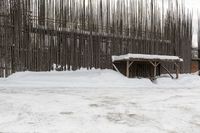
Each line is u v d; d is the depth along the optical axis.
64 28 24.27
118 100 11.13
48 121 6.75
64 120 6.90
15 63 21.36
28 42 22.17
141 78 25.22
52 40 23.44
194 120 7.09
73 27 24.81
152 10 30.08
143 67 27.03
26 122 6.60
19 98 11.02
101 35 26.20
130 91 15.45
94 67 25.52
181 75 28.39
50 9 23.92
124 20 28.17
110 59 26.34
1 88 15.59
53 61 23.38
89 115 7.66
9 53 21.12
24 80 19.66
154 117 7.47
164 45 30.61
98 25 26.50
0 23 20.84
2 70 20.84
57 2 24.31
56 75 21.48
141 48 28.75
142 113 8.09
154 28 29.97
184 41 32.47
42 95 12.33
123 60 24.72
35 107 8.85
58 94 12.95
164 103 10.32
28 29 22.27
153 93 14.34
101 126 6.27
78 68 24.64
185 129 6.05
